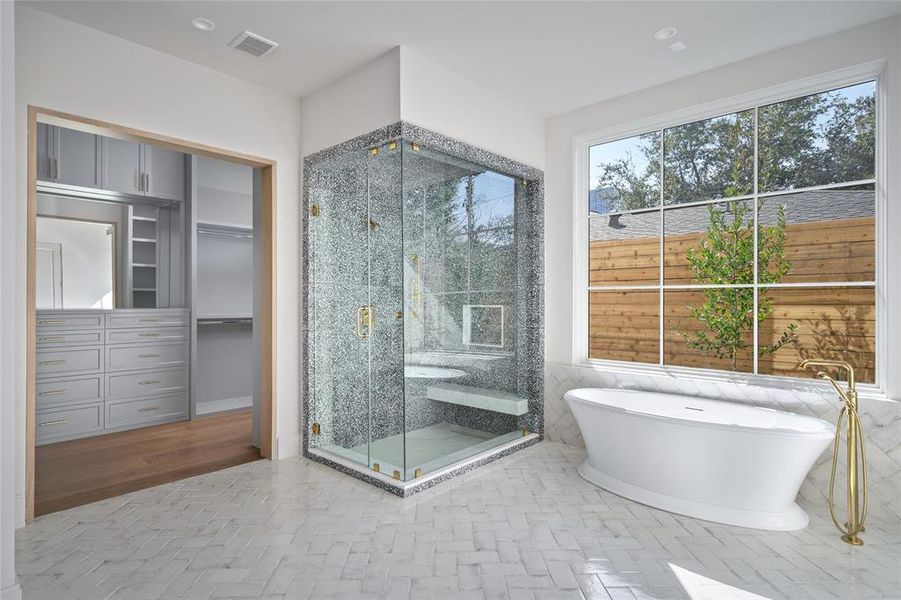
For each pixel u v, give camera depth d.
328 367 3.54
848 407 2.45
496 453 3.56
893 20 2.62
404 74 2.96
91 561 2.17
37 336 3.91
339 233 3.45
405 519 2.60
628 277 3.74
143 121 2.94
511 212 3.92
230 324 5.52
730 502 2.58
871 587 1.98
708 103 3.28
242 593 1.94
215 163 5.24
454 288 3.39
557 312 4.04
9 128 1.83
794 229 3.02
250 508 2.73
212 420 4.78
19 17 2.50
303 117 3.71
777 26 2.74
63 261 4.34
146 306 4.84
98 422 4.22
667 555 2.23
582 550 2.28
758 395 2.99
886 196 2.66
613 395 3.50
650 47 2.98
